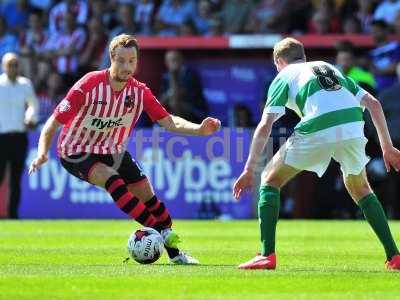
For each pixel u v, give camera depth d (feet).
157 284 64.23
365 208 75.56
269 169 74.13
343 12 192.75
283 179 73.97
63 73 196.54
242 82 189.78
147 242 78.84
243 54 189.06
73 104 78.95
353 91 74.49
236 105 183.62
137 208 78.48
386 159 73.87
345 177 75.61
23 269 74.84
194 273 70.95
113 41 79.25
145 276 68.90
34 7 224.33
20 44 212.84
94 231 130.82
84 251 95.04
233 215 165.17
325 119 72.38
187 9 202.59
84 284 64.18
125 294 59.57
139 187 81.15
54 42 206.59
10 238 115.96
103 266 77.46
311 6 195.83
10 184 164.55
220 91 190.60
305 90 72.79
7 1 222.69
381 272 72.49
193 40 186.19
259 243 108.78
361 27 189.88
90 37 202.59
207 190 165.48
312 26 192.95
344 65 155.94
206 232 129.08
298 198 168.55
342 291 61.72
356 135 73.15
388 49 175.01
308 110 72.69
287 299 57.72
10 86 161.79
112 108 79.61
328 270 74.33
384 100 161.99
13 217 165.07
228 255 91.15
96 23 201.57
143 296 58.65
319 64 74.13
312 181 167.94
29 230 132.77
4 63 161.38
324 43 180.55
